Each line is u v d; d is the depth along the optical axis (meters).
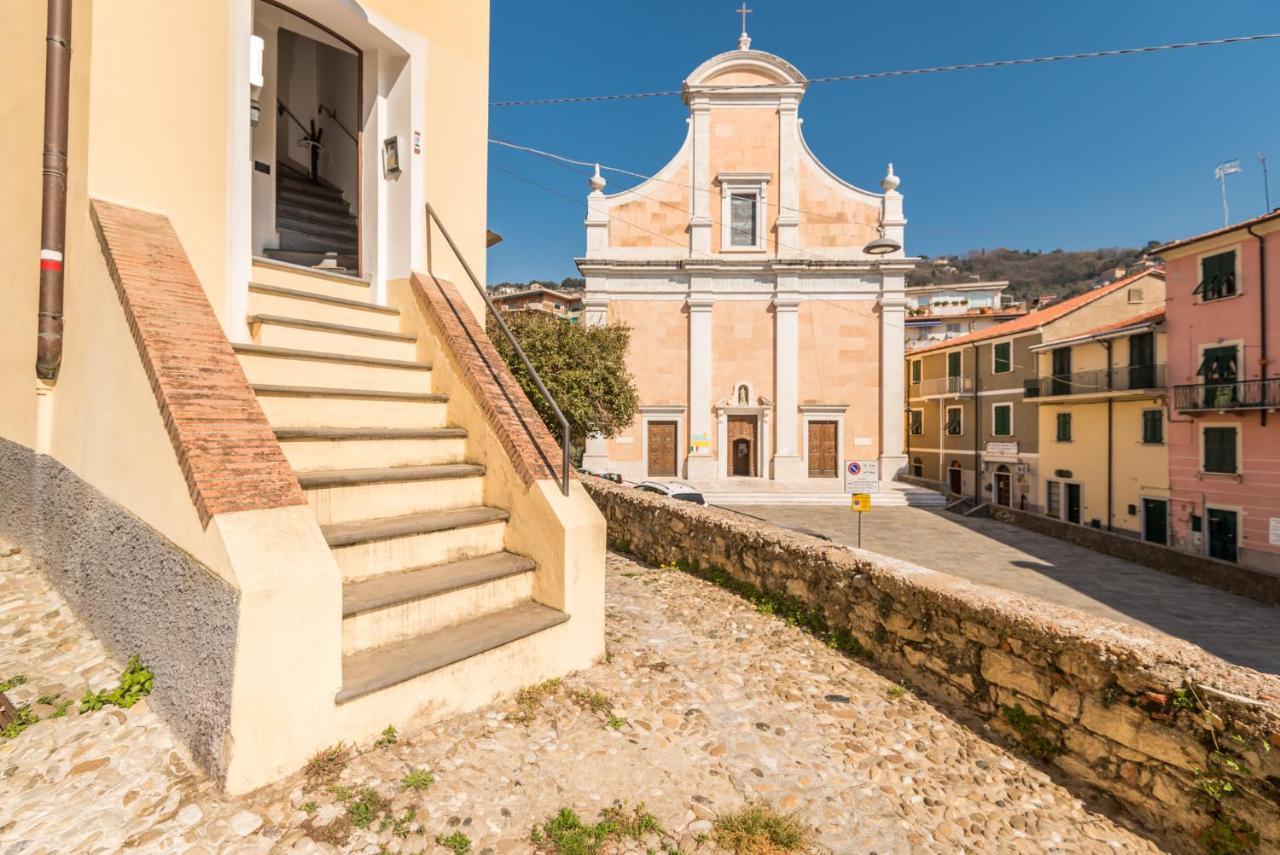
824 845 2.42
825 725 3.36
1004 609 3.39
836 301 24.39
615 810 2.47
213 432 2.58
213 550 2.30
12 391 3.89
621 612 4.94
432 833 2.21
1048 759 3.12
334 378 4.17
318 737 2.43
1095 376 23.59
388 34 4.80
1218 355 19.16
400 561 3.37
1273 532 17.81
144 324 2.74
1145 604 13.38
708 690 3.65
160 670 2.62
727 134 24.84
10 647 2.99
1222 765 2.45
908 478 26.66
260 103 5.37
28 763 2.31
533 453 4.02
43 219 3.37
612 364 14.96
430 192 5.16
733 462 25.02
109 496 3.01
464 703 2.99
